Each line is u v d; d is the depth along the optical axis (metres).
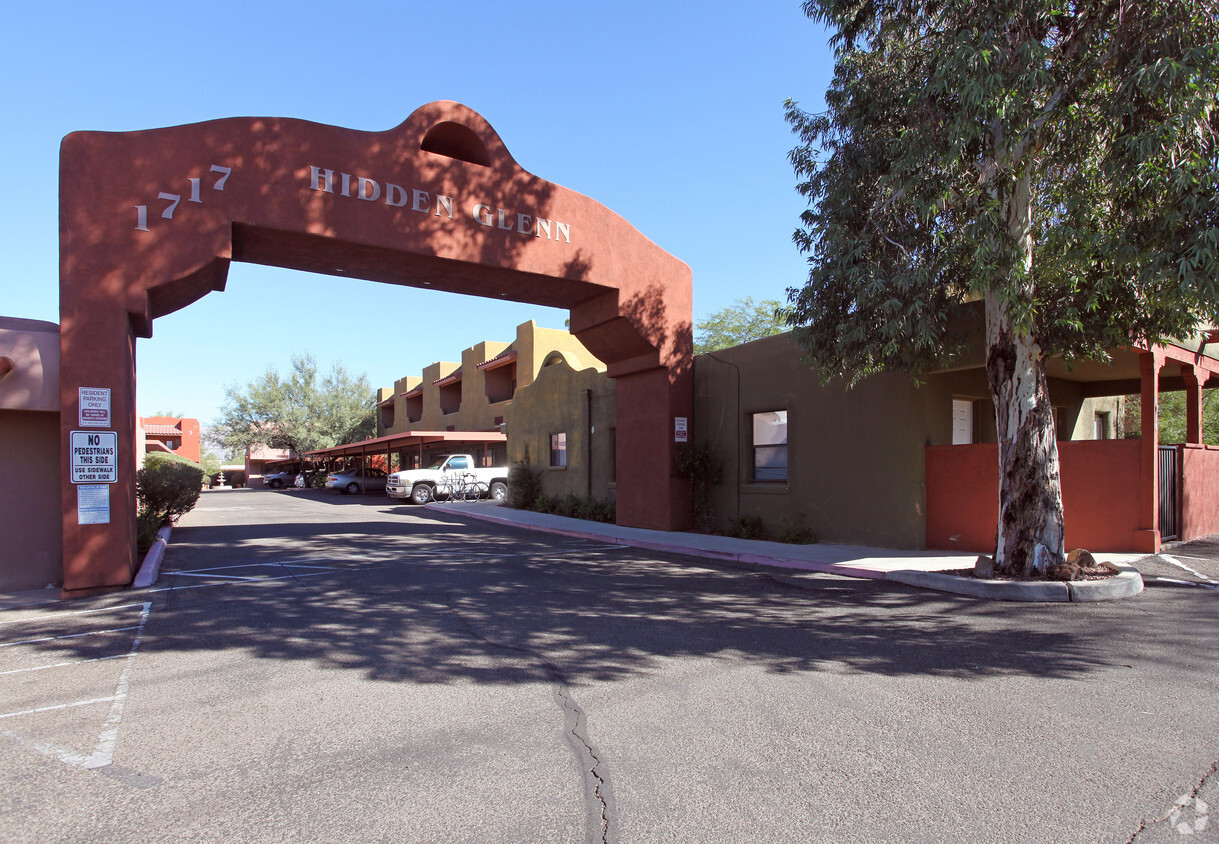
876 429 12.29
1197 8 7.11
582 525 17.30
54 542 9.66
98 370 9.27
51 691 5.39
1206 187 6.77
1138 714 4.58
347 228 11.26
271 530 17.81
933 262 8.66
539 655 6.14
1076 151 8.06
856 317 9.17
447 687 5.32
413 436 29.80
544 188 13.53
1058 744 4.14
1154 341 8.55
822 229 9.62
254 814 3.45
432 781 3.77
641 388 16.56
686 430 16.02
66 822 3.40
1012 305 7.87
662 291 15.60
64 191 9.29
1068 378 14.66
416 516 22.59
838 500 12.91
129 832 3.29
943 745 4.14
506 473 29.75
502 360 32.03
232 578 10.32
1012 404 8.81
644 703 4.92
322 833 3.25
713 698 5.00
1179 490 11.70
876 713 4.67
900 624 7.12
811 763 3.93
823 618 7.44
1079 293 8.25
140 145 9.77
